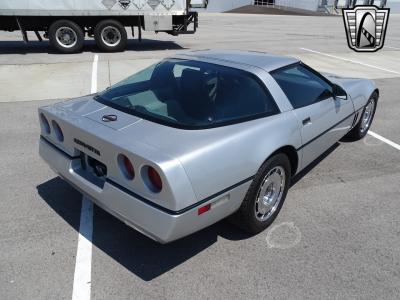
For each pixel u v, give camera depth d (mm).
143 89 3115
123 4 12070
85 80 8320
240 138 2678
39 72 9000
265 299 2494
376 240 3139
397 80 9352
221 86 2941
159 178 2250
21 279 2615
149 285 2600
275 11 43219
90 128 2646
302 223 3344
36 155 4598
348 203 3695
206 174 2412
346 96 3992
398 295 2557
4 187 3822
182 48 13719
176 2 12523
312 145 3588
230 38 17453
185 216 2330
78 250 2924
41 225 3219
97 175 2791
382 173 4363
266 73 3184
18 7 11180
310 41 17172
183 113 2729
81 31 11969
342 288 2604
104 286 2580
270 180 3057
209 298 2496
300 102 3414
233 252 2943
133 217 2449
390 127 5957
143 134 2533
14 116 5988
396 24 30984
